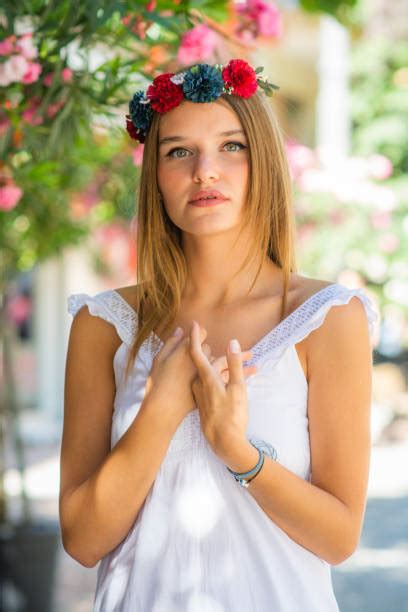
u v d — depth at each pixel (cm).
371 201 1034
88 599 632
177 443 229
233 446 216
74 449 248
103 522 228
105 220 691
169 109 238
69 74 337
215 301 246
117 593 230
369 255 1110
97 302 250
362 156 1337
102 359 251
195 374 227
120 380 244
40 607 546
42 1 332
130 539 231
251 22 376
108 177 546
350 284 1106
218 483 227
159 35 351
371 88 1345
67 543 235
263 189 240
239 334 241
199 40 330
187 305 248
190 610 221
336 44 1345
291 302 241
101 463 230
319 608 225
